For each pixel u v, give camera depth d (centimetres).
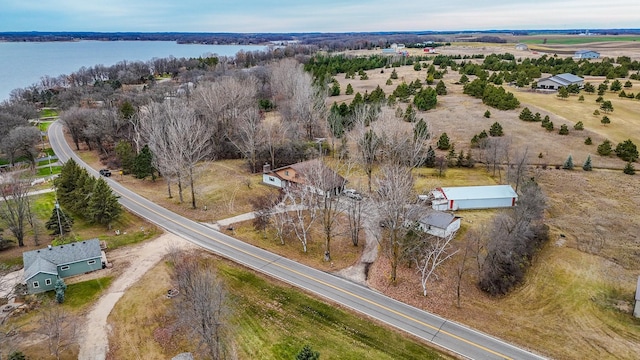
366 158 6788
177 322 3994
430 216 5431
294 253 5322
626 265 4884
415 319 4112
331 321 4094
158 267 4984
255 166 8156
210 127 8762
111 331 3966
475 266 4919
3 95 18750
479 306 4309
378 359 3638
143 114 9188
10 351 3491
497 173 7462
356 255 5291
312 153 8306
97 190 5812
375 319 4116
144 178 7900
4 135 9312
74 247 4944
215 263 5047
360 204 5556
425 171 7612
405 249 5038
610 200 6369
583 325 4006
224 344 3788
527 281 4647
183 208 6588
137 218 6272
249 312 4216
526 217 5225
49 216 6325
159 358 3659
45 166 8775
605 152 7750
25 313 4191
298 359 3106
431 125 9481
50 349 3653
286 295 4481
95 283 4691
